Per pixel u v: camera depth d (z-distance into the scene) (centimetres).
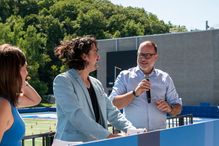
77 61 391
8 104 289
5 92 291
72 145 294
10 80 291
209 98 3947
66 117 372
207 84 3969
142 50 526
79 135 371
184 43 4106
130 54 4422
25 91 405
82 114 362
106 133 359
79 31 7900
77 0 8494
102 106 400
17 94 298
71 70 390
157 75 533
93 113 387
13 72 293
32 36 5884
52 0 8450
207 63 3962
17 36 5859
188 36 4078
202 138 506
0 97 289
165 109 514
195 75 4041
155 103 525
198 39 4019
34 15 7725
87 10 8344
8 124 290
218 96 3903
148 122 521
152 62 527
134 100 525
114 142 334
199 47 4012
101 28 8025
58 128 381
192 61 4053
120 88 536
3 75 290
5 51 293
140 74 531
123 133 406
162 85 530
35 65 5766
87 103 384
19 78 298
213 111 2852
